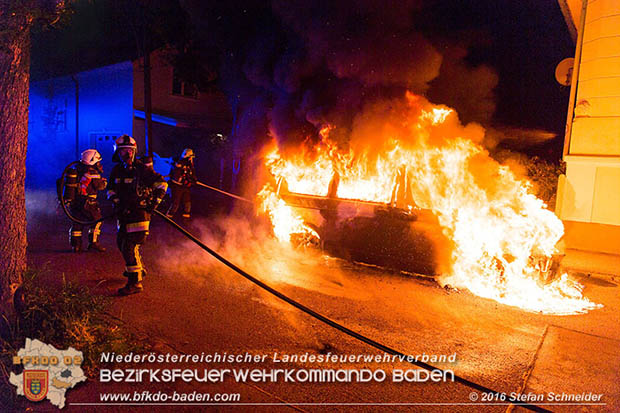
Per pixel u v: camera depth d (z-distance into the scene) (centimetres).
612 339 497
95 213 725
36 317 371
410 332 482
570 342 481
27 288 379
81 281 571
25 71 375
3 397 307
